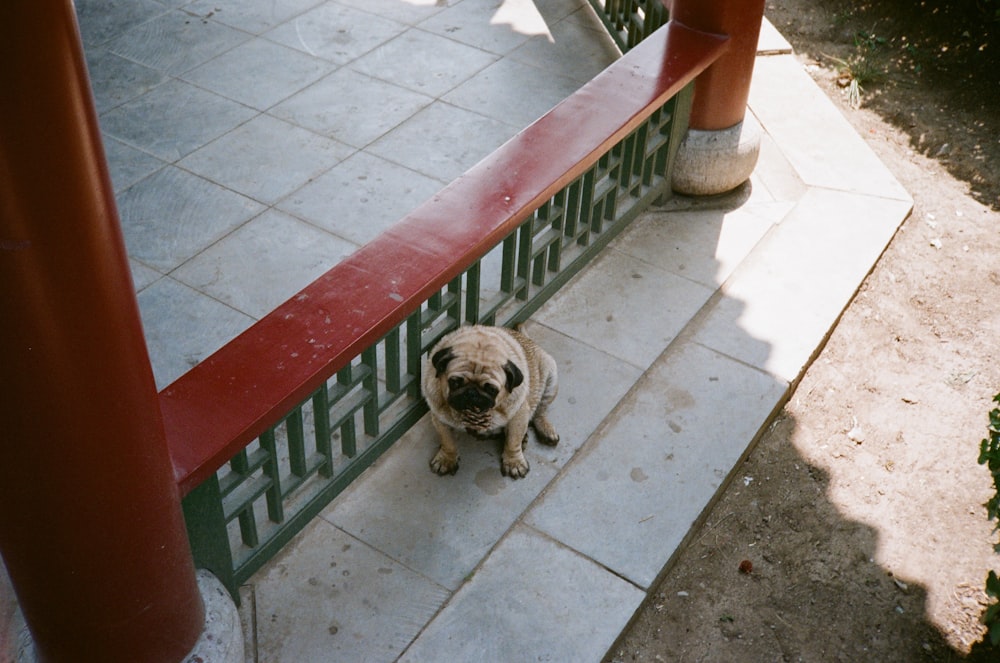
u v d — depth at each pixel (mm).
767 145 7531
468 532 4719
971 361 6148
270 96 7656
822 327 6027
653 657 4488
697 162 6633
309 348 4102
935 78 8789
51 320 2650
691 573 4855
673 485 5031
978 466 5504
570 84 8023
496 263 6277
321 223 6477
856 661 4586
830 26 9430
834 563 4977
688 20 6434
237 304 5852
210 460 3576
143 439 3096
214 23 8523
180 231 6344
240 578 4246
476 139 7320
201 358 5504
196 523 3826
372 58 8188
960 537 5152
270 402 3836
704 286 6242
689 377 5629
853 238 6730
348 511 4762
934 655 4645
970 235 7121
